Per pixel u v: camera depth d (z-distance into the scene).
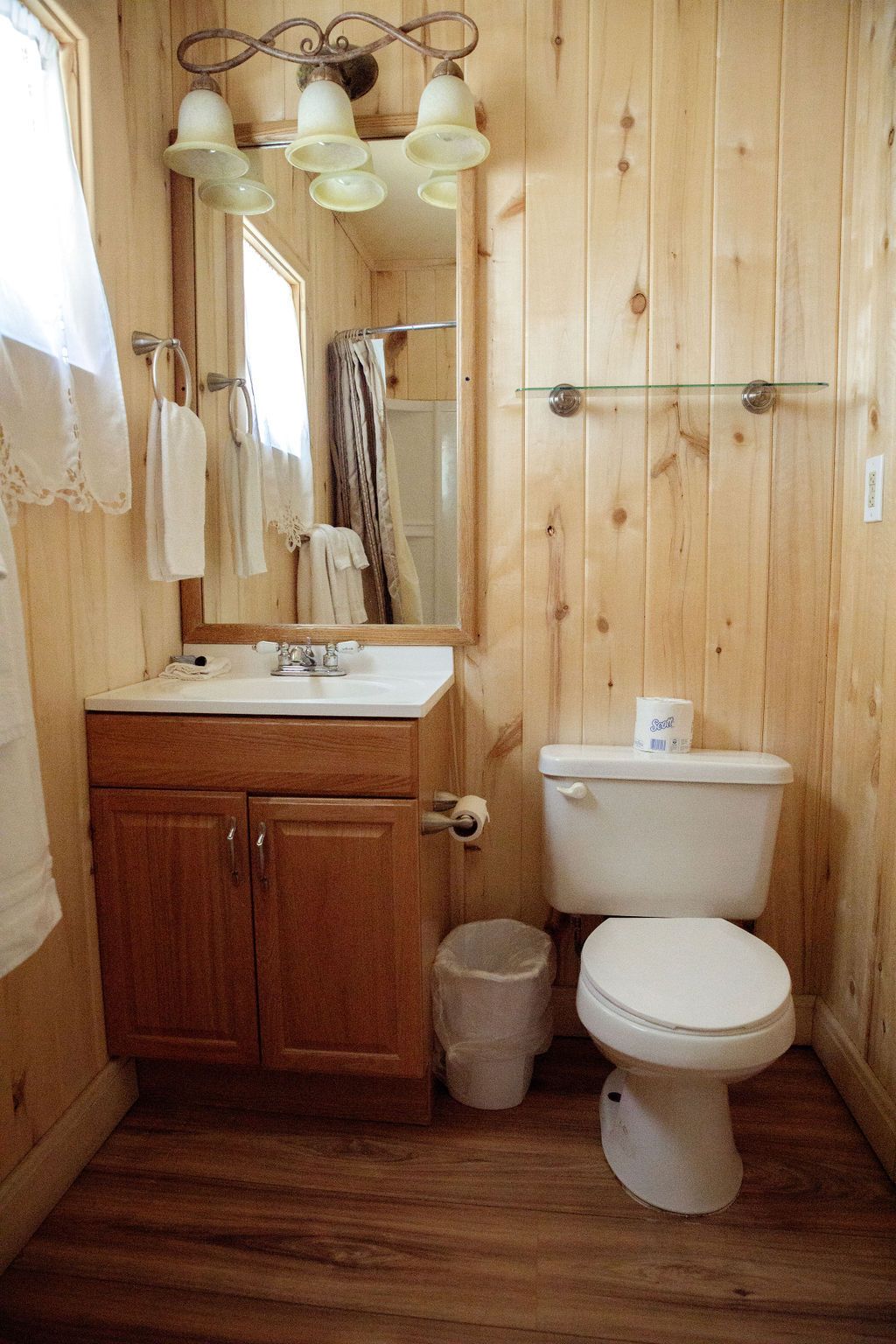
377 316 1.77
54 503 1.38
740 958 1.38
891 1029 1.42
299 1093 1.59
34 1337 1.11
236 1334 1.11
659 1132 1.35
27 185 1.25
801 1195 1.36
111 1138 1.52
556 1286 1.18
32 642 1.32
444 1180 1.40
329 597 1.84
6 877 1.04
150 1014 1.52
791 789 1.76
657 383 1.70
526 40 1.67
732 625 1.74
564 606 1.78
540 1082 1.69
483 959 1.82
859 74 1.59
